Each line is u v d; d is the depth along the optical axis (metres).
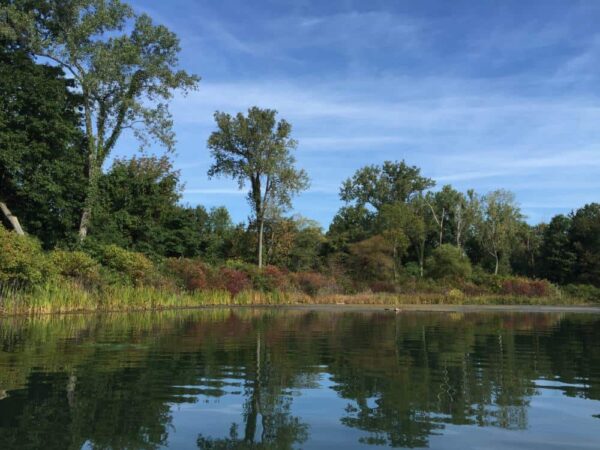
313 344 11.70
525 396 6.75
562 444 4.88
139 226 33.81
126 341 11.51
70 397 6.28
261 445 4.78
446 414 5.85
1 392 6.48
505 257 66.62
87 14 28.42
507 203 65.00
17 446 4.60
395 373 8.24
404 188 71.75
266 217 45.72
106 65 28.05
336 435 5.07
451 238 71.44
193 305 27.97
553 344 12.45
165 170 38.28
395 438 5.00
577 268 59.97
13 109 25.84
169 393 6.62
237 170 45.16
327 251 59.31
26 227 27.84
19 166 25.44
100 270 23.84
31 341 11.24
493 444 4.86
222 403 6.18
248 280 34.03
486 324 18.97
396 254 54.62
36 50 27.50
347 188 74.19
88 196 28.94
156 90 30.58
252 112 44.28
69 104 29.81
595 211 65.44
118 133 30.84
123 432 5.05
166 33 30.55
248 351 10.39
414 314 25.31
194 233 39.97
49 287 19.84
